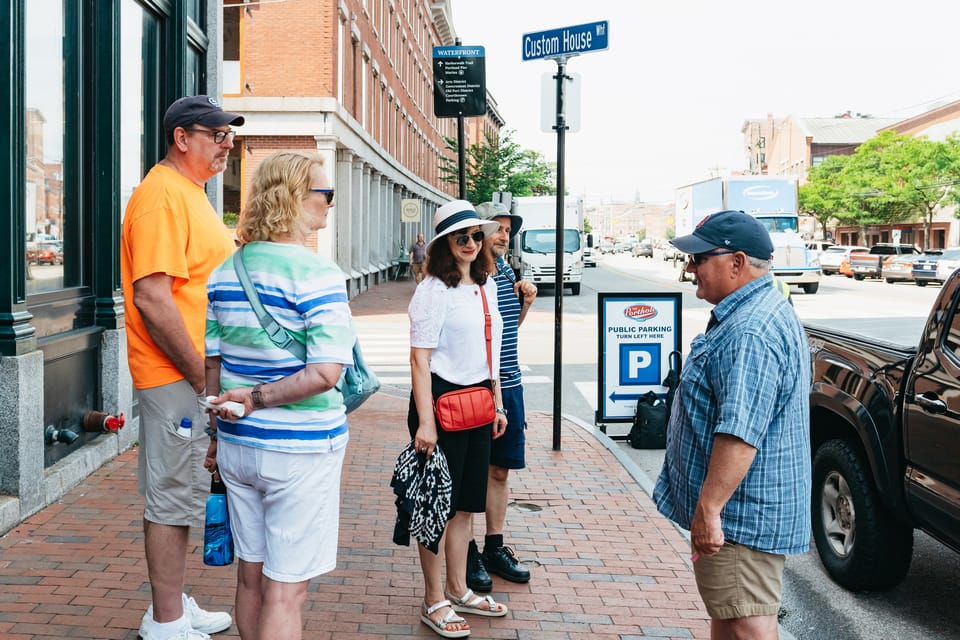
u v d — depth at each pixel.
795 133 99.44
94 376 6.87
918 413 4.54
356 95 29.19
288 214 2.99
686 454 3.06
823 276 52.66
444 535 4.45
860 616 4.89
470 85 8.79
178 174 3.81
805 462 2.96
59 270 6.42
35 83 6.00
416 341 4.15
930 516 4.47
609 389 9.16
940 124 67.50
